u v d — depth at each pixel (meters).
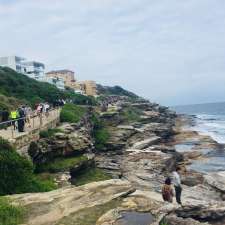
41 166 29.47
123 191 17.91
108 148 54.06
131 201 16.84
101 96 161.50
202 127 120.31
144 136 66.38
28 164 21.33
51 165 30.30
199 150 63.44
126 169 40.94
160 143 69.44
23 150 26.16
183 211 17.12
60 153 31.75
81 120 48.12
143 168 41.66
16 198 17.27
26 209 15.83
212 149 65.19
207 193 31.36
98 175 35.09
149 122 95.31
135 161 45.62
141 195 18.02
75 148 33.03
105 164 41.69
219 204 18.69
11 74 90.31
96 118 64.81
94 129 60.31
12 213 14.91
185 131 91.62
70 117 44.09
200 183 36.94
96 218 14.91
